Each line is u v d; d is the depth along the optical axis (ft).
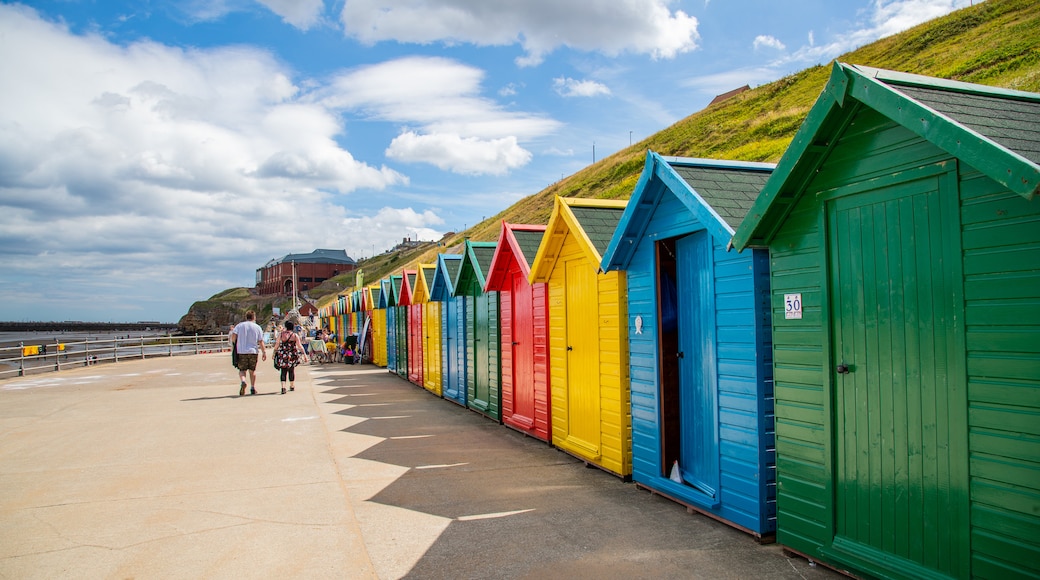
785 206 14.88
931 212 11.64
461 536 17.31
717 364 17.92
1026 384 10.11
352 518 18.94
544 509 19.60
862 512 13.12
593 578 14.34
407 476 23.81
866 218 12.99
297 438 31.27
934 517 11.58
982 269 10.74
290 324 51.57
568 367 26.96
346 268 486.38
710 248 18.16
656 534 17.13
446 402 44.70
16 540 17.31
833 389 13.79
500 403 35.32
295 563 15.56
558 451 27.94
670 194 19.74
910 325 12.03
